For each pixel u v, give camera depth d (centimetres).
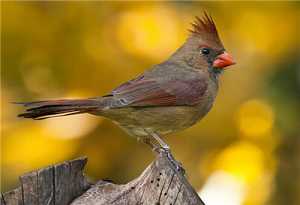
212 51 1177
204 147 1287
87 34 1230
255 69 1326
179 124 1143
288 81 1312
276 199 1305
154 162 959
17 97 1237
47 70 1230
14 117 1240
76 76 1229
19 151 1234
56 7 1230
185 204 941
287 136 1301
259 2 1270
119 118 1102
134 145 1252
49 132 1235
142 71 1230
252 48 1319
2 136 1234
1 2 1219
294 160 1306
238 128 1287
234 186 1301
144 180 961
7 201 948
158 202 947
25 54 1225
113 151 1249
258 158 1294
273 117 1297
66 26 1230
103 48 1230
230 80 1317
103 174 1254
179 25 1251
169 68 1155
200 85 1151
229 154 1288
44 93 1233
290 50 1301
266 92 1309
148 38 1239
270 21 1280
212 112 1280
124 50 1234
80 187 980
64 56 1228
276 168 1306
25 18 1222
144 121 1113
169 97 1120
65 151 1234
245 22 1280
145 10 1247
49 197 959
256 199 1301
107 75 1228
